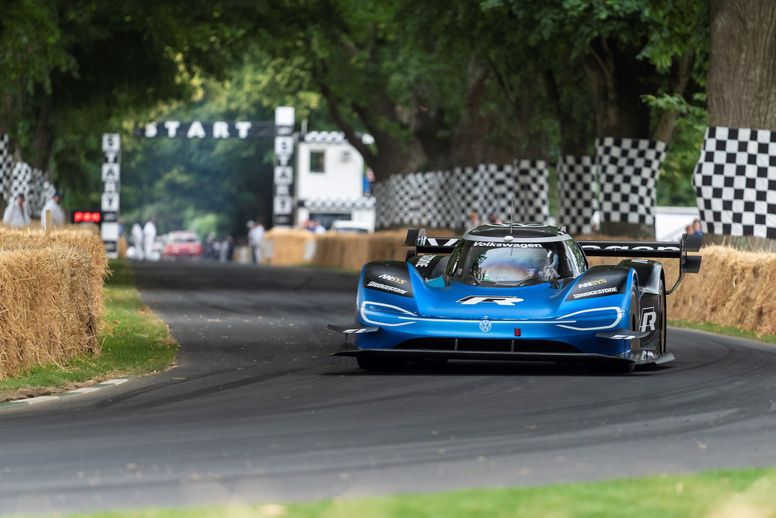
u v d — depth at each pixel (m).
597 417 23.28
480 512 14.77
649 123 70.44
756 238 50.34
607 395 26.55
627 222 70.00
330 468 18.14
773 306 43.38
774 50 50.19
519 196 86.44
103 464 18.64
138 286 76.88
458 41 74.69
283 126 155.25
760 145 50.28
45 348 31.12
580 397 26.23
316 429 21.91
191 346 38.88
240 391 27.83
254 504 15.53
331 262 128.88
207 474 17.78
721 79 50.81
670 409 24.34
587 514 14.70
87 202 141.50
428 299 31.28
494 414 23.70
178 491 16.58
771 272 43.66
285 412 24.20
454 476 17.42
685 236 35.88
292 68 121.38
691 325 48.12
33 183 105.88
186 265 125.69
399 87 104.94
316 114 160.62
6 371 28.97
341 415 23.69
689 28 59.47
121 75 100.88
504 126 97.50
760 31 50.06
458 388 27.97
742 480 16.81
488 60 78.31
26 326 30.12
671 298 51.66
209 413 24.20
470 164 101.12
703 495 15.78
